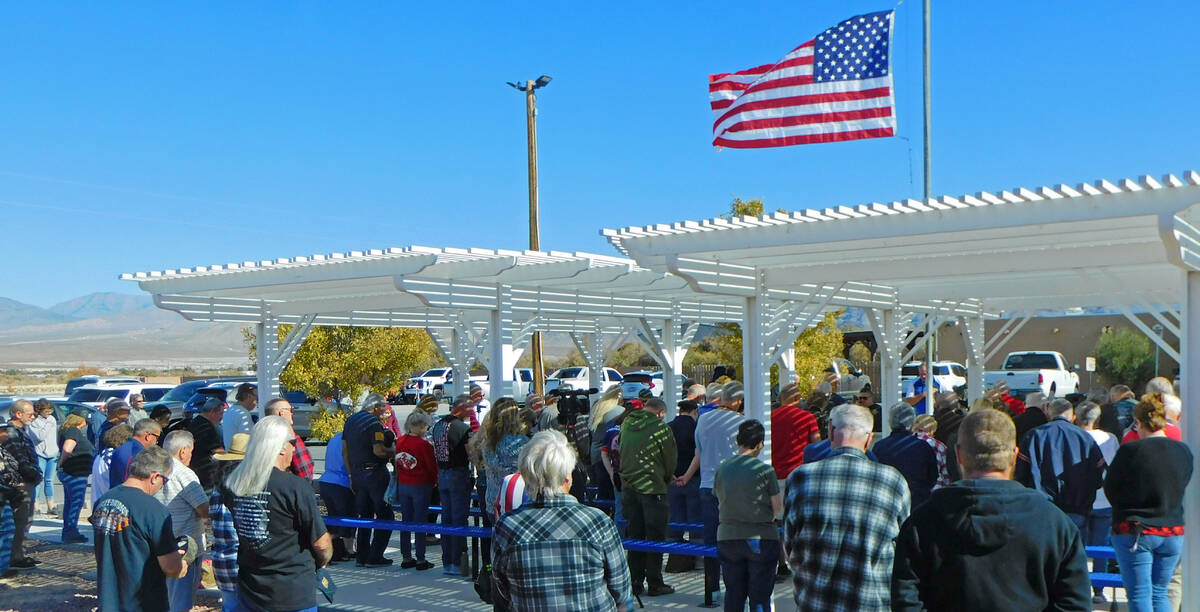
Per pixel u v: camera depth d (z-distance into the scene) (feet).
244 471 15.57
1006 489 10.12
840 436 12.87
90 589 27.48
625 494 25.62
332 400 69.05
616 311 50.14
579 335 62.59
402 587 27.20
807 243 25.14
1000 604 9.86
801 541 12.53
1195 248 21.77
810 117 37.35
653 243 28.27
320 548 15.75
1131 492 18.12
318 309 44.70
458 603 25.41
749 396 31.86
